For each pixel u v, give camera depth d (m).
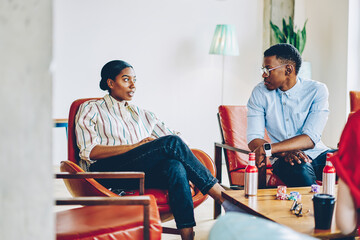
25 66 0.82
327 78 5.20
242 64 5.47
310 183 2.50
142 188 2.01
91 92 5.00
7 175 0.82
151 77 5.17
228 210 2.10
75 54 4.91
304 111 2.74
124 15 5.03
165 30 5.18
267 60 2.66
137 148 2.39
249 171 2.07
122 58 5.06
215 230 0.82
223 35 4.91
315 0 5.36
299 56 2.67
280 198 2.03
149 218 1.54
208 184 2.36
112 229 1.50
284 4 5.40
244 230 0.77
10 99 0.81
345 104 4.95
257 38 5.50
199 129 5.38
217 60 5.38
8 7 0.81
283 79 2.67
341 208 1.12
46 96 0.85
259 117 2.79
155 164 2.37
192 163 2.35
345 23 4.92
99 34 4.97
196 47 5.29
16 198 0.83
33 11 0.82
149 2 5.10
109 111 2.65
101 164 2.47
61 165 2.32
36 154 0.84
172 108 5.27
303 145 2.60
